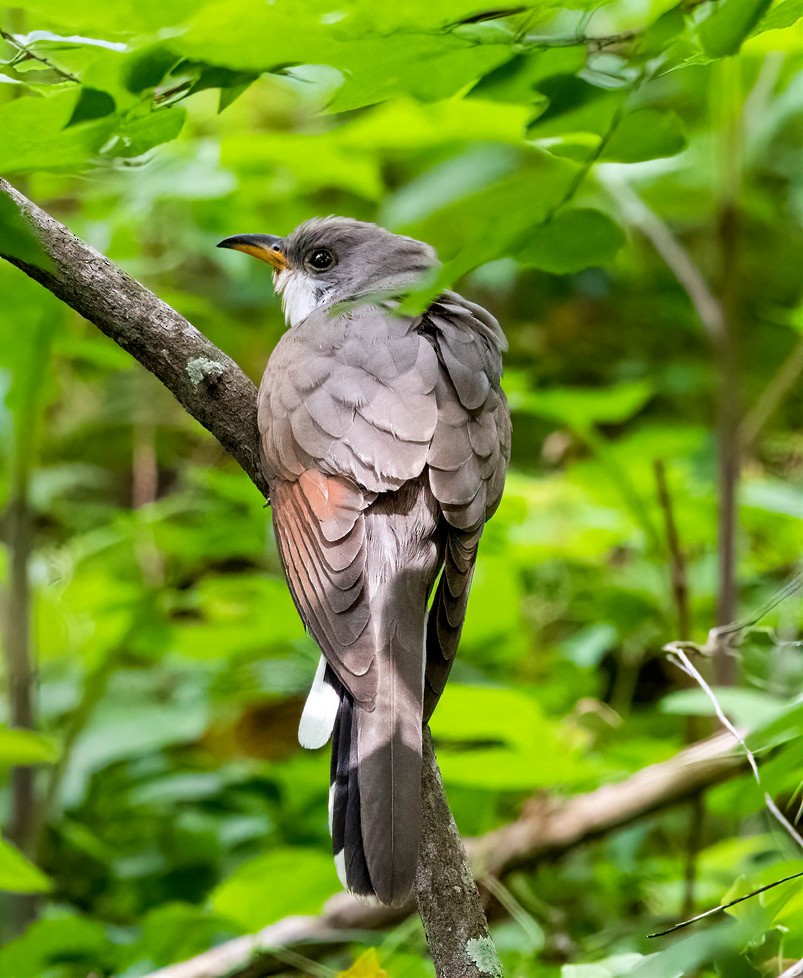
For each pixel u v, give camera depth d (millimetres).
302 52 3826
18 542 9000
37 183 9602
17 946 7164
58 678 11094
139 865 9531
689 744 9344
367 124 9000
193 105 12297
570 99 4227
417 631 5754
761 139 10414
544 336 14094
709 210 13086
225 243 8805
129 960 7371
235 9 3660
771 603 6484
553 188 3855
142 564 11438
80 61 4746
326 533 5930
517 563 10422
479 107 8195
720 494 9125
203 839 9539
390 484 6035
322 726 5656
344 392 6309
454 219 6391
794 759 5582
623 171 10086
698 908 7910
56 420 12852
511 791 9234
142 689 10656
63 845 9531
